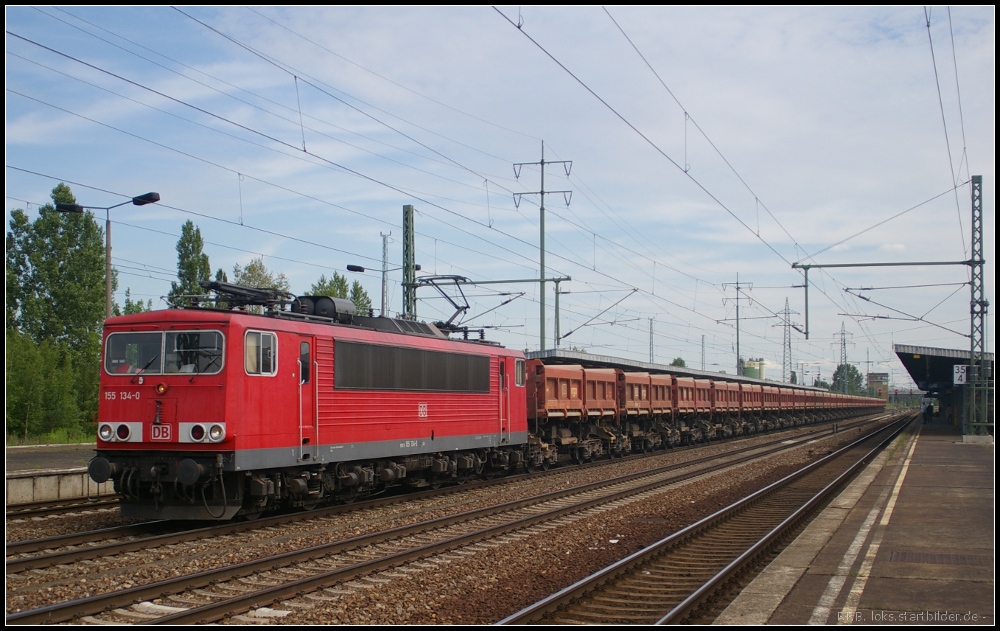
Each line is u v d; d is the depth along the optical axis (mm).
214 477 14047
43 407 47125
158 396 14477
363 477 17922
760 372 92188
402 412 19000
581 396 30516
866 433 52500
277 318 15805
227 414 14125
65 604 8820
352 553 12492
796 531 14719
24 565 10969
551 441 28484
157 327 14719
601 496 19688
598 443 32031
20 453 35312
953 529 13742
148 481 14453
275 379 15188
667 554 12828
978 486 19844
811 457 33219
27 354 46906
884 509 16172
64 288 53438
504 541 13867
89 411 51094
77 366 52375
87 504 17297
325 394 16484
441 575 11102
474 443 22109
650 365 39375
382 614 9172
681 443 42938
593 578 10352
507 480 23953
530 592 10352
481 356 22719
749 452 36438
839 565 10992
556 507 18219
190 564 11594
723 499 19797
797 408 68875
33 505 17781
